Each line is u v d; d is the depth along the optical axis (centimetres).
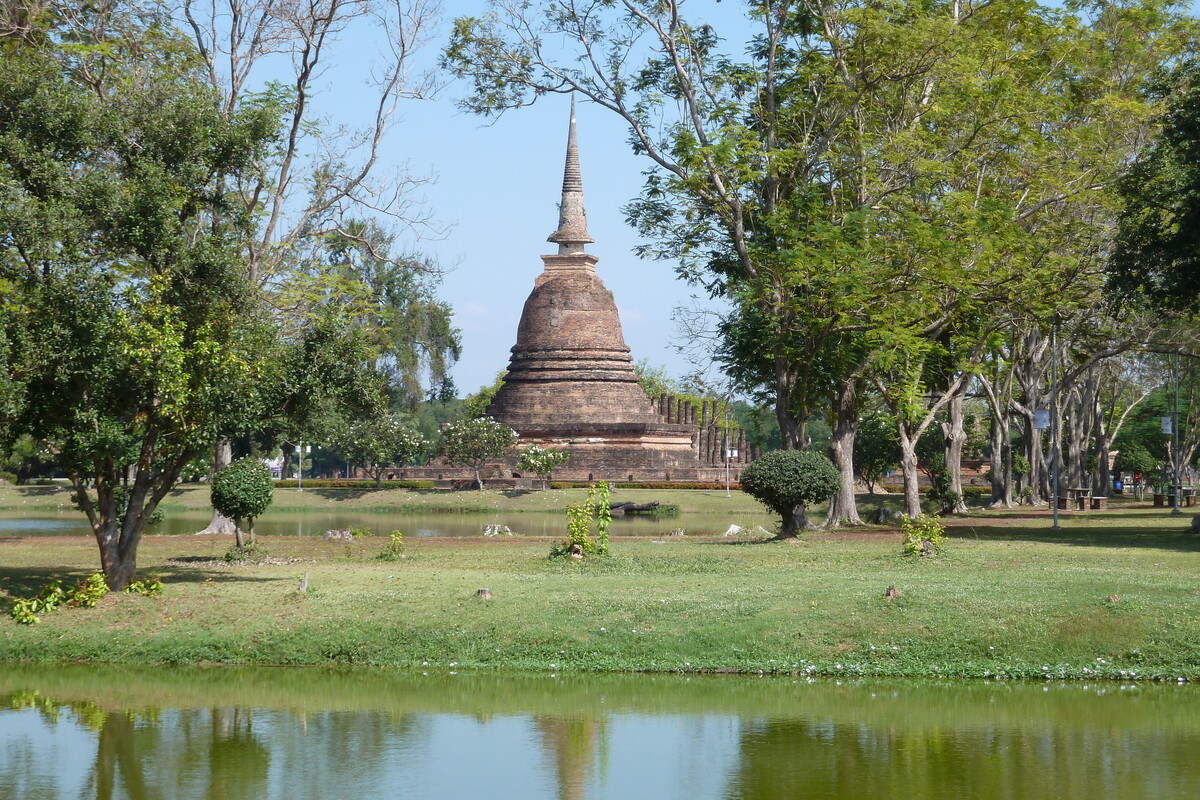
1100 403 6981
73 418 1870
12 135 1869
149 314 1848
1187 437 7681
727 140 3142
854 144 3347
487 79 3309
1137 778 1167
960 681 1580
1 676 1633
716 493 6981
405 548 2917
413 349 7275
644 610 1806
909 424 4044
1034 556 2492
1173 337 5119
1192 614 1702
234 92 3091
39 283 1861
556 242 8125
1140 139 3672
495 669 1652
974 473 9381
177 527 4247
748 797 1116
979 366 3697
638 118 3341
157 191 1905
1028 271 3297
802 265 3011
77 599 1870
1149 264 3119
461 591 1978
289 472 11388
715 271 3606
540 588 2012
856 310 3189
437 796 1123
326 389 2041
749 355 3588
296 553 2788
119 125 1967
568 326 7981
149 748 1292
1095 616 1700
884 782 1160
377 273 6731
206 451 2128
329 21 3042
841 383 3672
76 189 1902
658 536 3472
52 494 7412
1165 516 4431
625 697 1511
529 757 1254
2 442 1950
